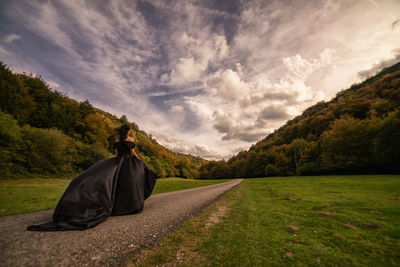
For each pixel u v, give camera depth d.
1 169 17.81
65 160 25.72
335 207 5.76
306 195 9.19
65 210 2.46
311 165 49.38
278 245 2.46
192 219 3.61
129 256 1.79
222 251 2.08
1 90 25.02
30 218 3.05
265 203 6.67
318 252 2.24
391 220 4.04
